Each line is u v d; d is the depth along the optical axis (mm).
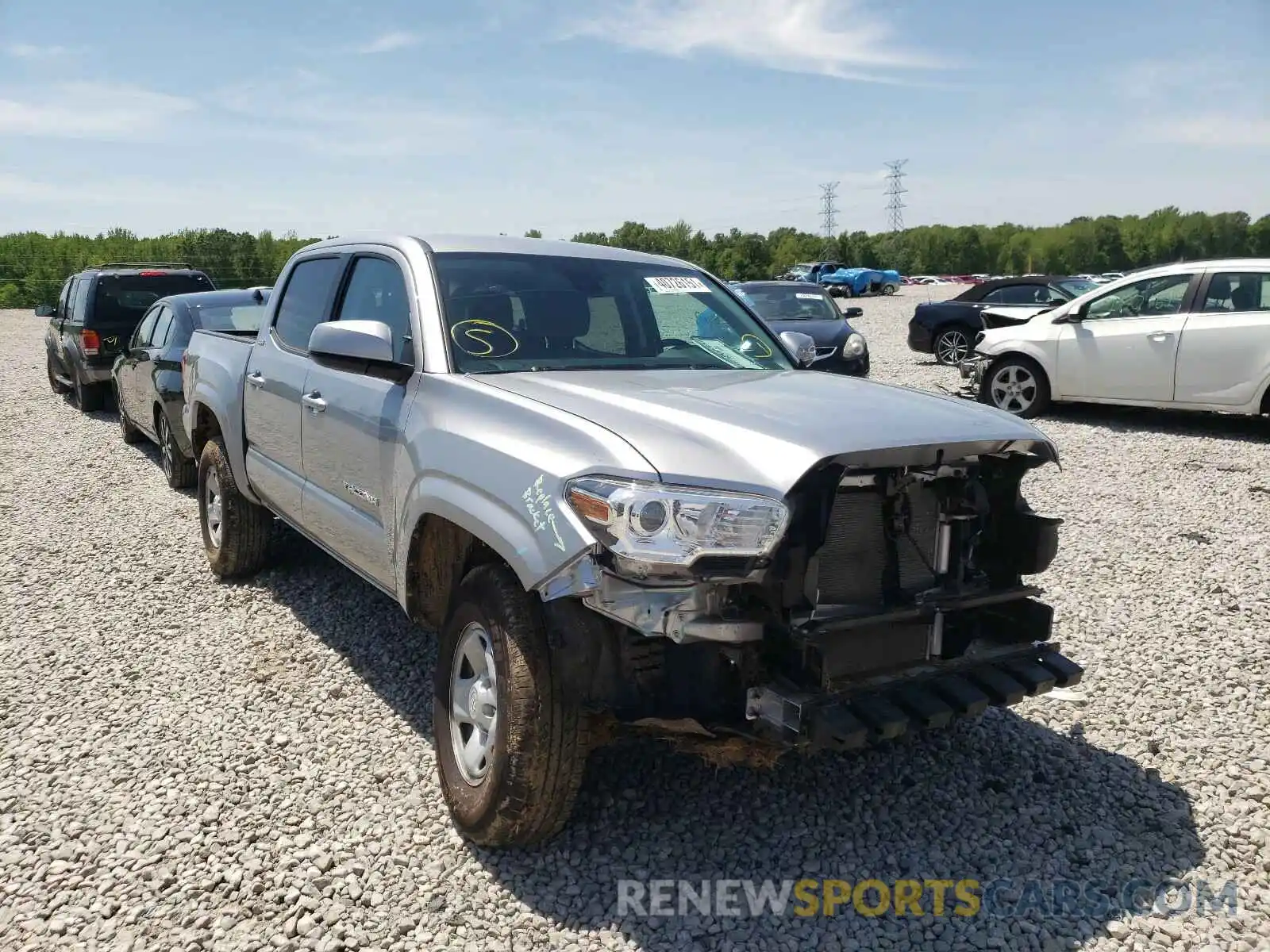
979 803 3521
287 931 2812
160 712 4238
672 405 3090
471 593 3184
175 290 13141
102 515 7762
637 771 3676
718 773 3678
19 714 4227
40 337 27438
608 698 2867
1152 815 3453
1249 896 3006
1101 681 4523
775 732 2732
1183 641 4949
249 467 5363
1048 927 2863
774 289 14094
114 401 13672
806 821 3389
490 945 2770
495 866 3115
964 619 3129
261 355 5246
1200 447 9898
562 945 2771
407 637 5039
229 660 4781
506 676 2947
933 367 16828
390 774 3686
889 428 2932
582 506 2746
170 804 3488
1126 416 11938
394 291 4191
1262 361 9992
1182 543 6574
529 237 4629
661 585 2682
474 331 3805
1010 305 16297
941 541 3143
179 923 2861
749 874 3094
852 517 2986
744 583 2762
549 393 3260
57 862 3146
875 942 2791
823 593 2949
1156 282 10891
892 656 2973
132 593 5809
